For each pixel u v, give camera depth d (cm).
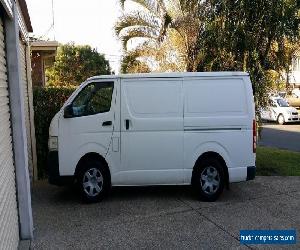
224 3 919
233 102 699
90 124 680
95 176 690
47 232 557
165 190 775
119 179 686
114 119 681
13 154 525
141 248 500
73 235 545
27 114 873
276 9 889
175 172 690
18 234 524
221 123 693
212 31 938
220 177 697
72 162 679
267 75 961
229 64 947
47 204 691
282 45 946
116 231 557
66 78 3322
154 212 638
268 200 703
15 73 520
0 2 424
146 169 686
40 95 919
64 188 810
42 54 1421
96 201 691
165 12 1132
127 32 1199
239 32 913
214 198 696
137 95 686
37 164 918
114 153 683
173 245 509
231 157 696
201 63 998
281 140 1614
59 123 681
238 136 697
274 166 999
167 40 1156
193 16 1043
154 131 684
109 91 691
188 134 689
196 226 575
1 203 386
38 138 918
